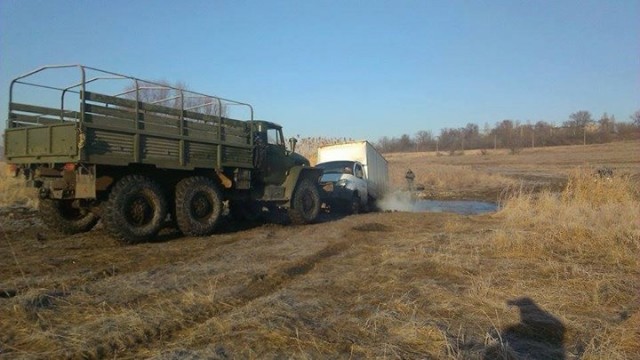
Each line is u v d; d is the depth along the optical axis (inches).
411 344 152.9
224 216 509.0
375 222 446.3
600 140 3932.1
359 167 636.7
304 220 461.1
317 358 142.0
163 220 341.7
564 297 200.2
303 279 235.1
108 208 314.0
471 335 160.6
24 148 329.1
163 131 341.4
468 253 288.0
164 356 140.2
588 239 315.0
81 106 292.5
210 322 167.6
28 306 178.1
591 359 142.4
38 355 140.4
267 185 454.0
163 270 244.5
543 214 415.5
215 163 384.8
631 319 177.8
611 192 512.7
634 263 262.4
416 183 1213.1
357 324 169.0
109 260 271.0
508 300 197.2
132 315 172.1
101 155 302.7
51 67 302.8
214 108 407.2
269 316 172.2
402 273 240.7
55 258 272.5
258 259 275.6
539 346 154.9
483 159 2869.1
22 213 472.7
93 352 143.6
